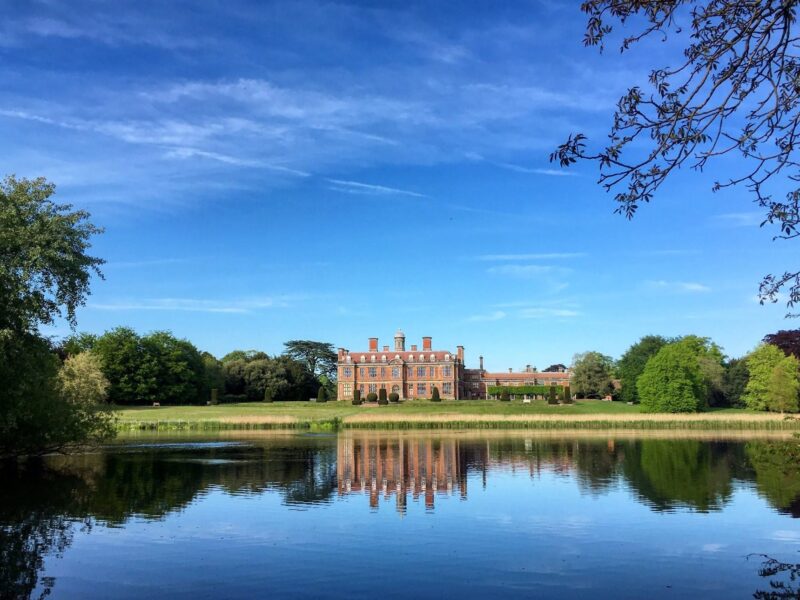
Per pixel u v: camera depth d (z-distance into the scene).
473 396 126.62
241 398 117.56
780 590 13.49
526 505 22.67
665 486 26.80
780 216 8.99
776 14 7.16
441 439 52.91
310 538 17.86
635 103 8.01
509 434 59.22
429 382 119.56
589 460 36.38
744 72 7.61
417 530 18.73
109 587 13.63
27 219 26.19
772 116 7.93
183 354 105.50
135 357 99.94
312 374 134.50
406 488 26.45
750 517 20.56
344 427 70.38
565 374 129.00
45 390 30.62
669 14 7.71
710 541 17.53
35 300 24.91
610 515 20.91
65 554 16.17
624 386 110.94
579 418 70.62
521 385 126.06
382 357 121.06
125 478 29.16
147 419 73.12
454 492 25.50
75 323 26.77
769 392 81.81
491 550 16.55
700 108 7.75
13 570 14.79
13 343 24.94
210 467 33.19
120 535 18.22
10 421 25.77
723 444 46.81
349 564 15.28
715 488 26.20
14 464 34.34
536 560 15.65
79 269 26.61
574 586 13.73
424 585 13.73
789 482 27.78
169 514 21.12
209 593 13.21
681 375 86.38
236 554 16.12
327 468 32.94
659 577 14.38
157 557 15.88
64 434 31.31
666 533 18.44
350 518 20.50
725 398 101.00
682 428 66.69
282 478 29.25
